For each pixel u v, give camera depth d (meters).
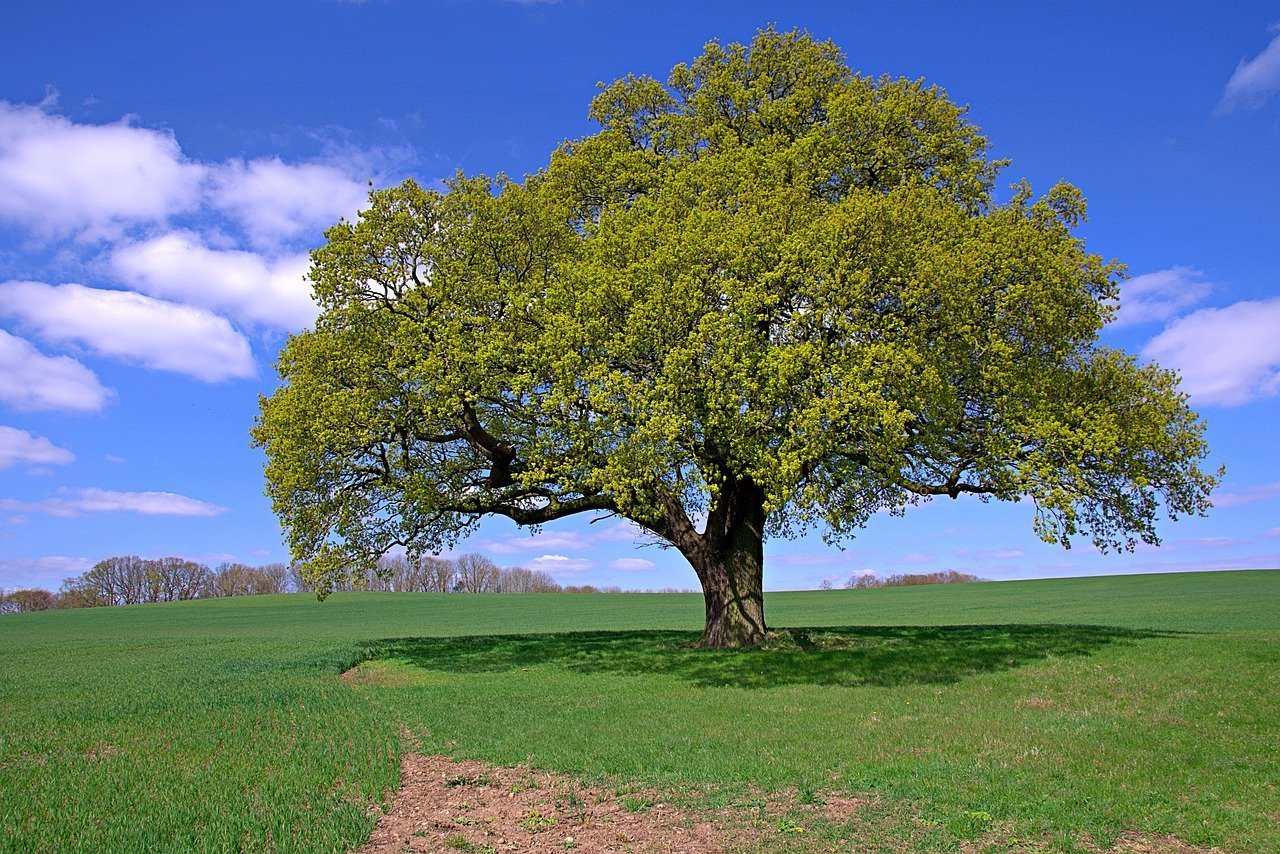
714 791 10.73
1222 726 13.09
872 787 10.64
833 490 20.66
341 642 34.94
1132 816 9.33
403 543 25.55
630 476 19.31
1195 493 22.23
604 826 9.69
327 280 23.09
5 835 9.34
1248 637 21.73
